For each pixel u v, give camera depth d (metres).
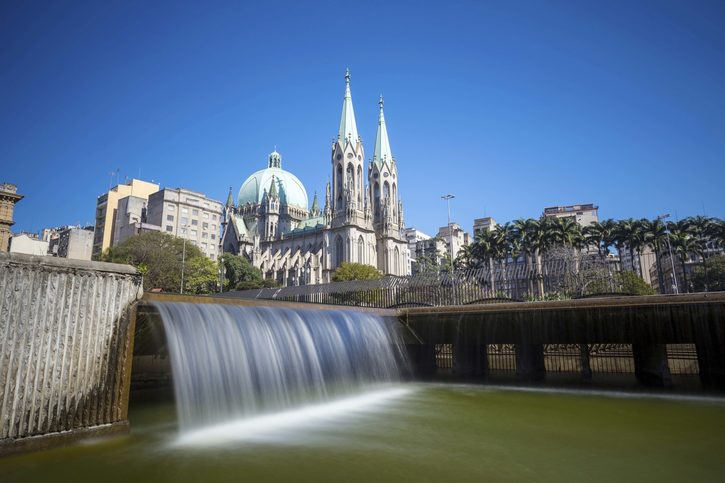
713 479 10.54
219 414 14.98
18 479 9.77
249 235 158.62
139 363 16.88
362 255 128.50
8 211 62.72
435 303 32.28
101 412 12.26
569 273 34.56
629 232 89.94
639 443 13.49
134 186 155.38
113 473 10.34
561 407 19.16
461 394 22.45
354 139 137.62
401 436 14.12
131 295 13.24
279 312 19.14
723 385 21.86
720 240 98.12
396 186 146.38
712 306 21.02
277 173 172.50
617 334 22.75
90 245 123.81
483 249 102.50
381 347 24.72
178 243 94.69
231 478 10.22
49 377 11.27
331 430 14.80
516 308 24.84
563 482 10.28
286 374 17.88
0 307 10.56
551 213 172.50
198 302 16.38
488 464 11.43
